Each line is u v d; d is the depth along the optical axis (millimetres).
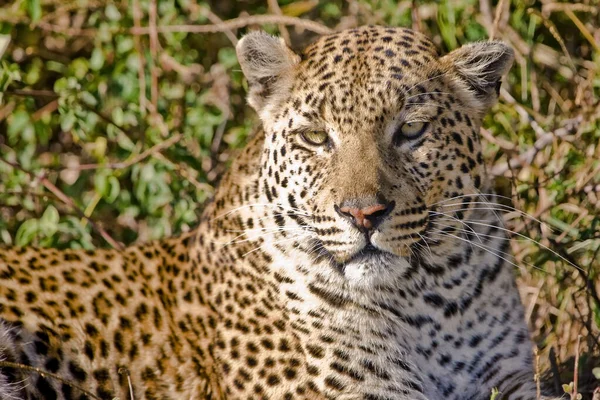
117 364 9914
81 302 10039
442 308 9586
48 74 15203
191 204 13242
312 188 9320
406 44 9547
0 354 9523
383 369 9586
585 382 10656
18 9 14383
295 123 9453
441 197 9367
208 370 9969
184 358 10008
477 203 9602
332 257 9375
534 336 12031
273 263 9625
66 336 9844
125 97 14164
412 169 9219
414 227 9156
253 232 9789
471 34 13938
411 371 9648
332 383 9562
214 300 10031
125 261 10430
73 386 9172
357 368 9570
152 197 13383
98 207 13812
